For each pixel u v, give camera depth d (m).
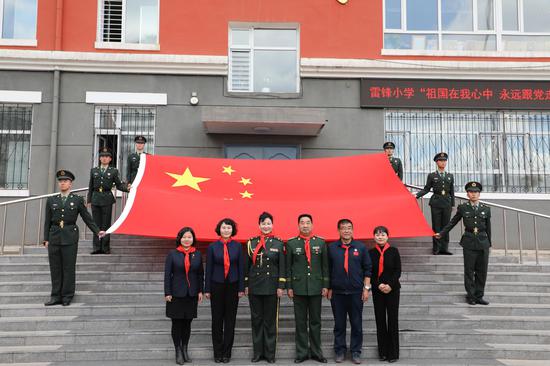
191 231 6.36
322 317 7.16
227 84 11.65
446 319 7.11
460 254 9.31
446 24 12.30
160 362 6.22
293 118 10.55
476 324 7.09
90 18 11.57
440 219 9.32
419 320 7.09
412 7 12.29
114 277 8.28
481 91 11.73
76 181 11.11
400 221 8.58
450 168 11.70
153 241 9.48
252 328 6.38
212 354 6.46
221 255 6.35
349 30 11.91
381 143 11.64
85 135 11.26
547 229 11.36
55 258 7.45
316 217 8.71
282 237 8.28
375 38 11.91
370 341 6.80
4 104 11.33
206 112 10.48
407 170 11.66
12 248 10.32
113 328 6.95
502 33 12.28
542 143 11.80
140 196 8.63
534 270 8.80
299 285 6.30
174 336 6.21
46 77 11.34
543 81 11.79
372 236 8.24
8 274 8.14
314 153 11.57
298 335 6.31
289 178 9.62
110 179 9.16
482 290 7.70
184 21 11.73
